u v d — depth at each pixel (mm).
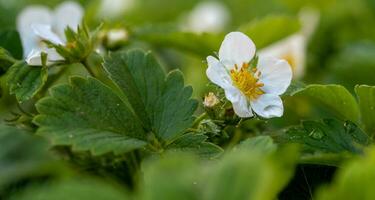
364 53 494
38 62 363
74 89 336
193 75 496
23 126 364
